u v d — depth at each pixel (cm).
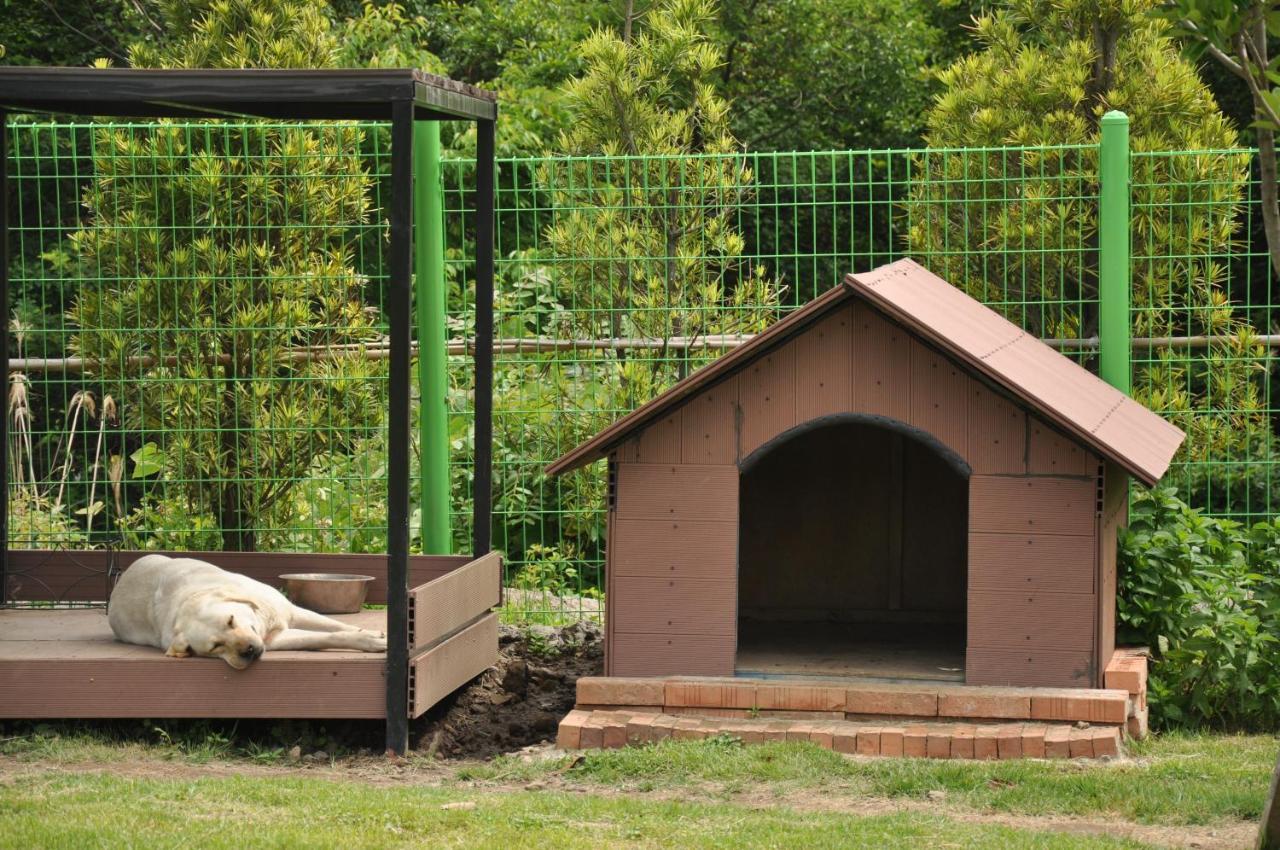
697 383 704
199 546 961
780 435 706
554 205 933
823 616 905
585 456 721
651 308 914
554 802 579
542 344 930
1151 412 802
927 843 514
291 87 659
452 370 1024
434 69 1950
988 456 690
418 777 649
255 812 555
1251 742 705
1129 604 795
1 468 839
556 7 2342
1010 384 667
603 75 1143
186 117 823
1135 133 1048
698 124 1279
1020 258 945
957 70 1137
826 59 2392
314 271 944
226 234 954
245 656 672
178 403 934
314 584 792
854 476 905
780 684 691
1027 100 1064
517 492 988
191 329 920
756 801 589
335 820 543
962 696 673
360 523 1006
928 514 898
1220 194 909
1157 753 668
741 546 914
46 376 962
